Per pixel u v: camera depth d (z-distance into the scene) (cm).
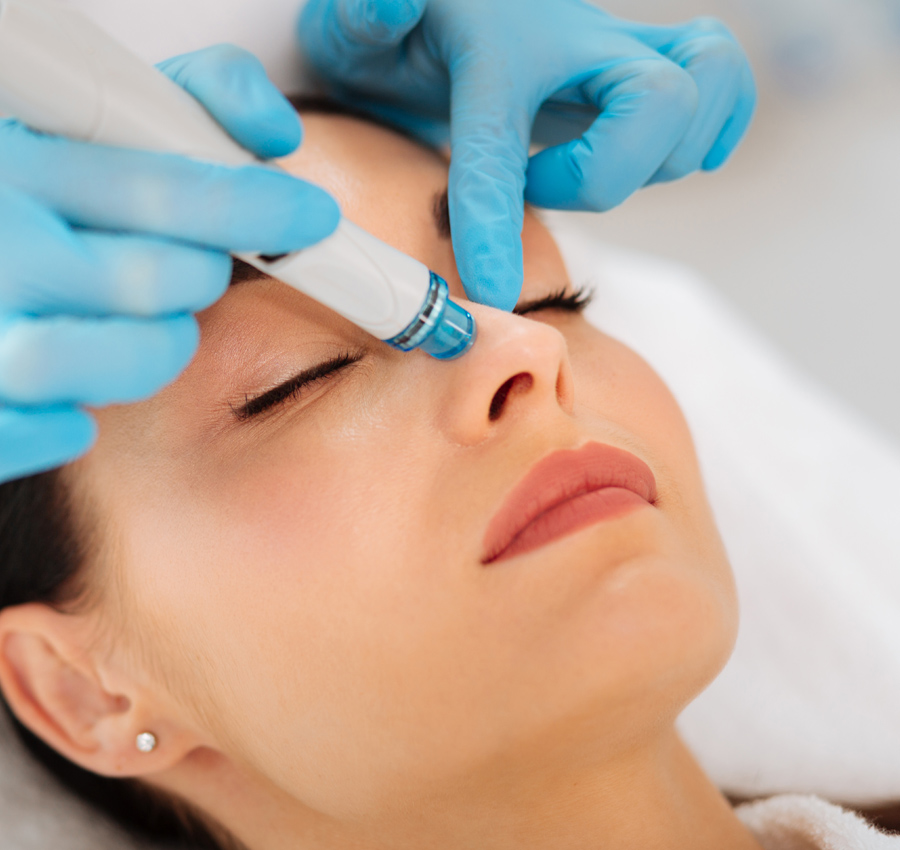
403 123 98
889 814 105
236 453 63
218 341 65
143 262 52
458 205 71
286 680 62
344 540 58
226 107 55
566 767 60
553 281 79
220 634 64
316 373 64
